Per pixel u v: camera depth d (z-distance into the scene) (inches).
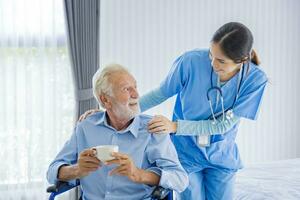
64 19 132.0
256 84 89.1
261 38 155.9
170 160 79.8
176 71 92.4
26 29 131.7
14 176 134.3
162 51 144.4
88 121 85.1
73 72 133.3
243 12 152.3
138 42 141.9
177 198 96.7
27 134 134.2
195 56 90.4
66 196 136.8
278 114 161.2
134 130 81.5
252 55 88.9
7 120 134.0
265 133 160.2
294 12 158.9
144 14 141.9
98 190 82.3
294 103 162.7
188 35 146.3
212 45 82.1
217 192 96.2
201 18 147.3
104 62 139.3
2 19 130.0
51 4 133.0
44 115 135.7
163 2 143.3
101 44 138.5
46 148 136.7
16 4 130.9
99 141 83.0
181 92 93.7
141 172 75.5
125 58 141.2
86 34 133.0
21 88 134.4
